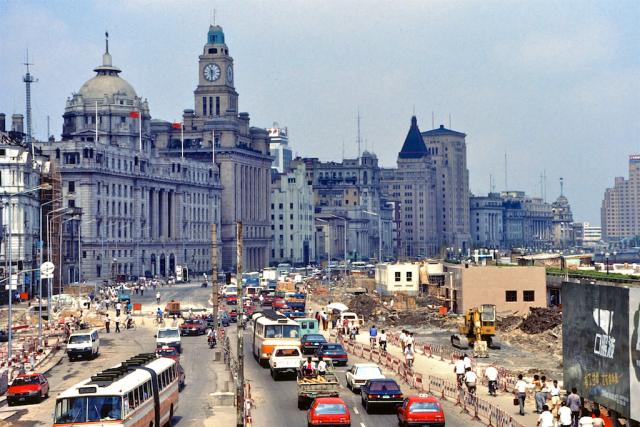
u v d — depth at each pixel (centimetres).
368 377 7925
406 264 19125
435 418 6212
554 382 6769
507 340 12125
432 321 14625
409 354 9288
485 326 11219
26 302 19412
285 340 9775
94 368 10144
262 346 9794
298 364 8838
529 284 14400
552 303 15500
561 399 7306
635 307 5788
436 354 11031
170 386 6725
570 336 6744
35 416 7238
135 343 12762
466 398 7469
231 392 7956
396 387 7069
